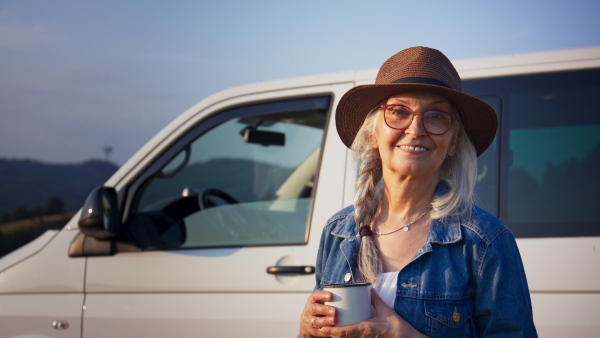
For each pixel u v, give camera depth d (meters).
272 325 2.65
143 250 2.95
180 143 3.15
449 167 1.70
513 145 2.52
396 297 1.57
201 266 2.82
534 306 2.31
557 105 2.51
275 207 2.95
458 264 1.55
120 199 3.09
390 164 1.65
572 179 2.42
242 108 3.09
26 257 3.10
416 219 1.66
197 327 2.76
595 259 2.29
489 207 2.50
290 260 2.71
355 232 1.74
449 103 1.64
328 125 2.87
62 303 2.98
